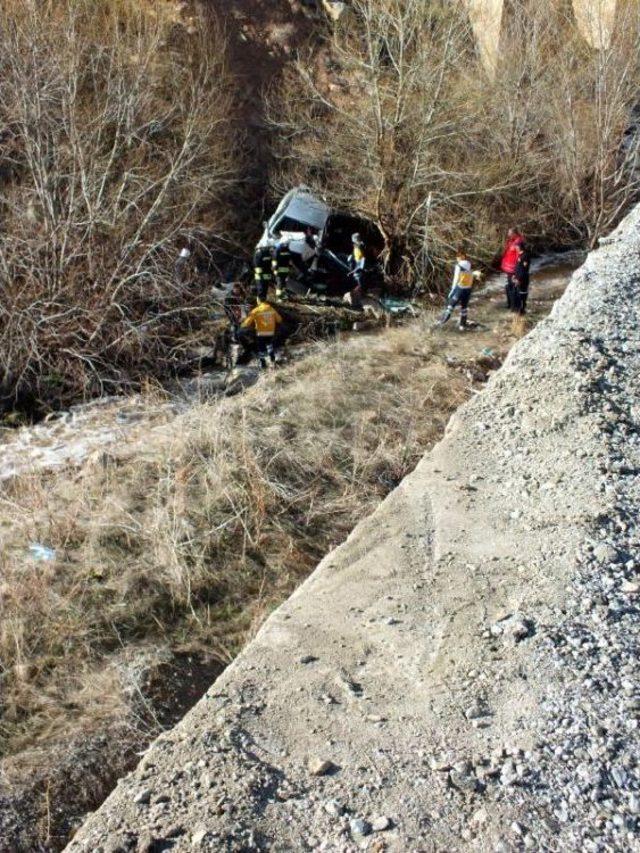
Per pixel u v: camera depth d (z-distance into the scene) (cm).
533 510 899
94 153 1530
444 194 1895
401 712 670
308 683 705
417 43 1858
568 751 618
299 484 1141
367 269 1884
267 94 2130
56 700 835
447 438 1048
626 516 867
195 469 1130
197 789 601
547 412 1055
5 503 1081
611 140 2042
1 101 1612
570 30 2184
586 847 552
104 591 949
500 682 684
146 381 1408
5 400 1393
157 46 1894
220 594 978
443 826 569
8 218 1545
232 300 1689
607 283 1404
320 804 589
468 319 1727
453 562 836
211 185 1828
